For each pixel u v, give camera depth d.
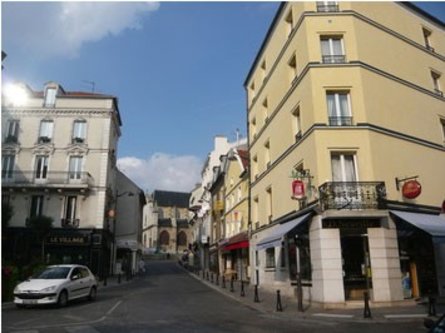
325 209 12.89
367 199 13.02
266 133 20.59
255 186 22.48
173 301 15.00
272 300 14.99
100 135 31.39
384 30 16.28
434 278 14.21
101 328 9.02
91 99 31.92
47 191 29.50
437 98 17.55
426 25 18.58
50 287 12.64
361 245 13.37
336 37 15.45
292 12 17.27
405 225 13.88
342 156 14.03
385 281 12.70
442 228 12.83
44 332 8.54
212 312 12.05
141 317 10.78
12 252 27.36
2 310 12.26
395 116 15.23
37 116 31.17
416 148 15.59
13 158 30.27
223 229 32.91
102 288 21.78
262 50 21.94
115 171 36.69
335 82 14.59
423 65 17.53
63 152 30.66
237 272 27.89
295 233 15.27
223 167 32.88
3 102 30.80
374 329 9.07
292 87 16.62
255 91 23.34
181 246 86.19
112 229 35.12
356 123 14.09
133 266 38.50
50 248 28.30
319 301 12.93
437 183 16.06
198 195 59.69
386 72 15.57
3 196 29.19
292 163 16.34
